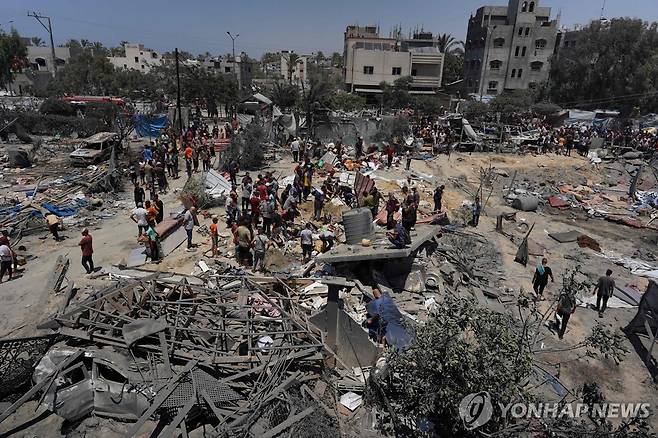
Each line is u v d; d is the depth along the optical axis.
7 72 62.75
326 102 36.88
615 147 38.53
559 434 7.62
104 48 126.44
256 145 28.78
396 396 8.82
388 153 29.02
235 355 9.40
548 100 62.41
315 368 9.42
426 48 77.00
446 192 26.41
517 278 16.31
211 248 15.96
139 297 10.89
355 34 85.44
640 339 12.73
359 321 11.41
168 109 45.00
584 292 15.44
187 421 7.99
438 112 60.81
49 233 17.36
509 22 72.56
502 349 7.46
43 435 7.96
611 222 24.42
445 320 7.81
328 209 20.58
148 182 22.98
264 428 7.47
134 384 8.29
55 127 38.53
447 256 16.50
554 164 34.72
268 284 12.38
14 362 8.64
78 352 8.71
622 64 55.47
